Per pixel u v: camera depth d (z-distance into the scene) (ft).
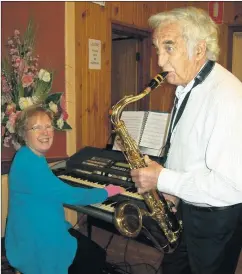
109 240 9.50
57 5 9.21
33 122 5.52
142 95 5.12
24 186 5.35
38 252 5.34
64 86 9.63
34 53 8.70
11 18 8.13
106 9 10.75
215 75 4.26
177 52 4.21
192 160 4.27
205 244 4.41
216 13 14.30
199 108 4.24
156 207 5.34
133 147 5.42
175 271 5.39
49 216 5.42
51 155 9.45
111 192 6.03
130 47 13.37
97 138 11.02
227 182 3.76
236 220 4.26
